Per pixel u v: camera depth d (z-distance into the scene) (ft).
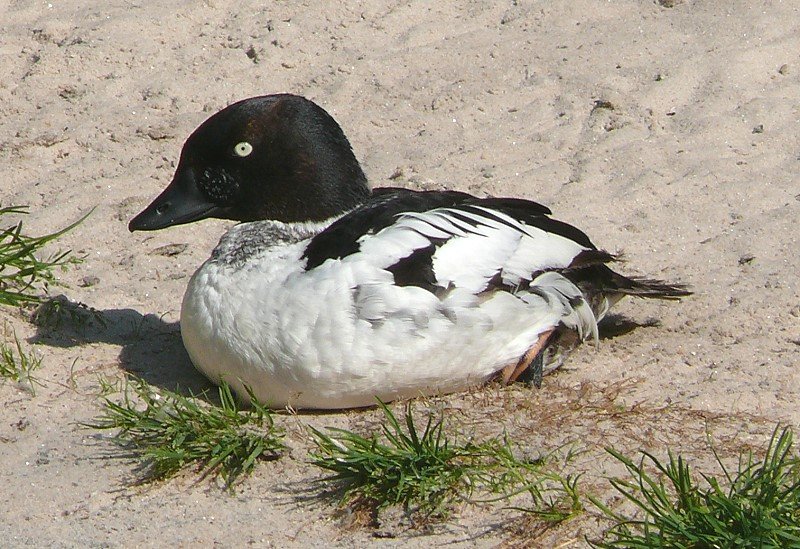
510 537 25.94
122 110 48.75
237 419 29.96
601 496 26.94
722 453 28.58
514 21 53.57
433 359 30.73
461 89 49.19
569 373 33.73
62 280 39.14
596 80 49.11
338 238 31.40
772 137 45.93
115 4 55.47
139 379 33.47
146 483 28.58
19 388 32.55
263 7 55.01
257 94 49.57
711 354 34.40
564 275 33.60
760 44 50.83
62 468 29.25
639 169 44.37
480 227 32.24
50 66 51.08
